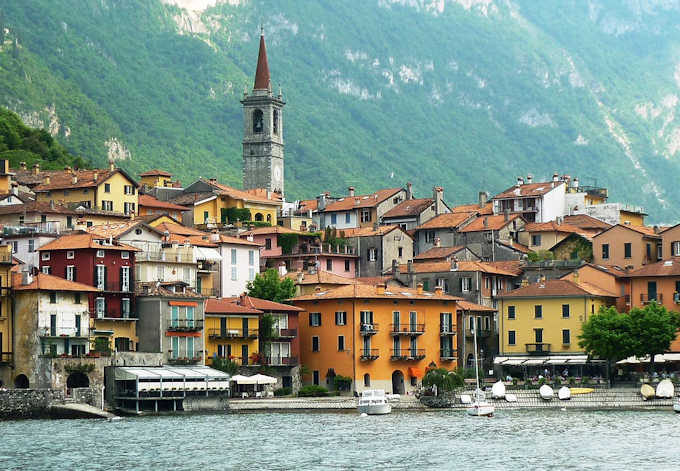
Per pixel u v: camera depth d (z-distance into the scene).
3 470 147.50
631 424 188.75
